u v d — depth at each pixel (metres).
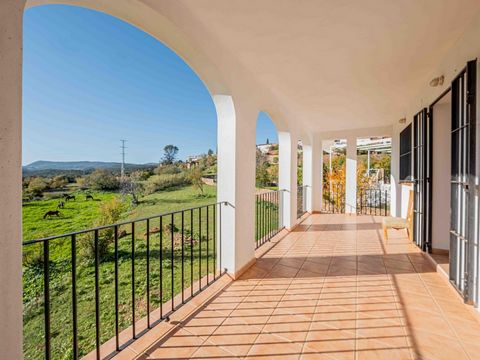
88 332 3.70
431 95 3.43
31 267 4.55
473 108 2.14
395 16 2.15
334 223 6.07
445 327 1.98
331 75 3.43
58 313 4.25
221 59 2.58
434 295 2.49
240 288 2.68
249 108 3.29
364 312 2.20
